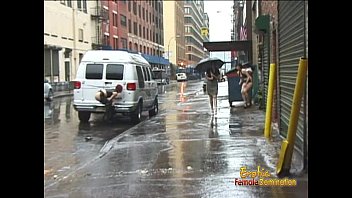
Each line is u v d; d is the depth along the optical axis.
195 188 6.03
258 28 14.27
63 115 19.31
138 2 80.06
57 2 44.12
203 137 10.46
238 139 9.92
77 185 6.50
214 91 16.06
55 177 7.30
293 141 6.60
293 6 8.37
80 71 15.24
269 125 10.17
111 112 15.14
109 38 61.31
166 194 5.82
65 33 46.28
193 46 156.75
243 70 18.30
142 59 17.50
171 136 10.95
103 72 15.07
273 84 10.22
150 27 91.38
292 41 8.61
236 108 18.42
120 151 9.15
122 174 7.07
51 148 10.66
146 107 16.73
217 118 14.68
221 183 6.22
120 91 14.95
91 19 54.72
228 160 7.71
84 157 9.44
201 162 7.65
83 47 51.44
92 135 12.91
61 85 42.22
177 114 17.05
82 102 15.18
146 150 9.14
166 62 94.69
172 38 116.00
